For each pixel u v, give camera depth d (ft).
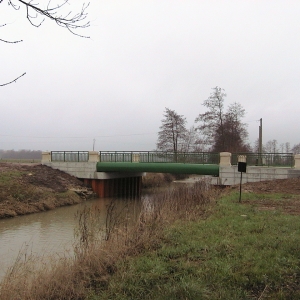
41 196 75.46
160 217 32.19
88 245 24.56
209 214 35.83
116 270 20.57
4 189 71.92
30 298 17.80
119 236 26.32
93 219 32.35
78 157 101.30
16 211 63.98
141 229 28.84
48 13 12.32
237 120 135.23
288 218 31.12
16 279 20.61
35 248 38.50
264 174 71.87
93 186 97.25
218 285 16.63
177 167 83.76
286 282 16.69
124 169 92.12
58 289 18.66
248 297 15.26
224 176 75.66
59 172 100.58
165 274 18.86
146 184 124.77
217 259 20.27
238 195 50.06
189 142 170.71
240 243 23.25
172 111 148.46
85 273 20.08
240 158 75.20
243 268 18.47
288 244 22.21
